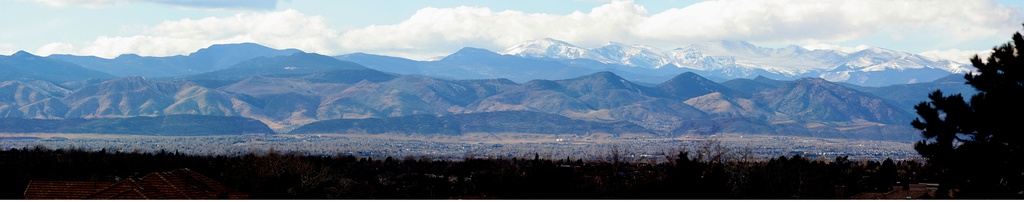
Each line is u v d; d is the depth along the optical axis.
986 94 52.56
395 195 90.56
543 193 78.44
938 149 52.62
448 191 96.38
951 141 52.59
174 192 71.81
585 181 89.19
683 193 74.25
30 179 85.94
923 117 53.62
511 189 86.50
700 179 75.94
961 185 52.09
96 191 68.50
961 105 52.44
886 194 90.56
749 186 85.56
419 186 99.06
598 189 84.94
